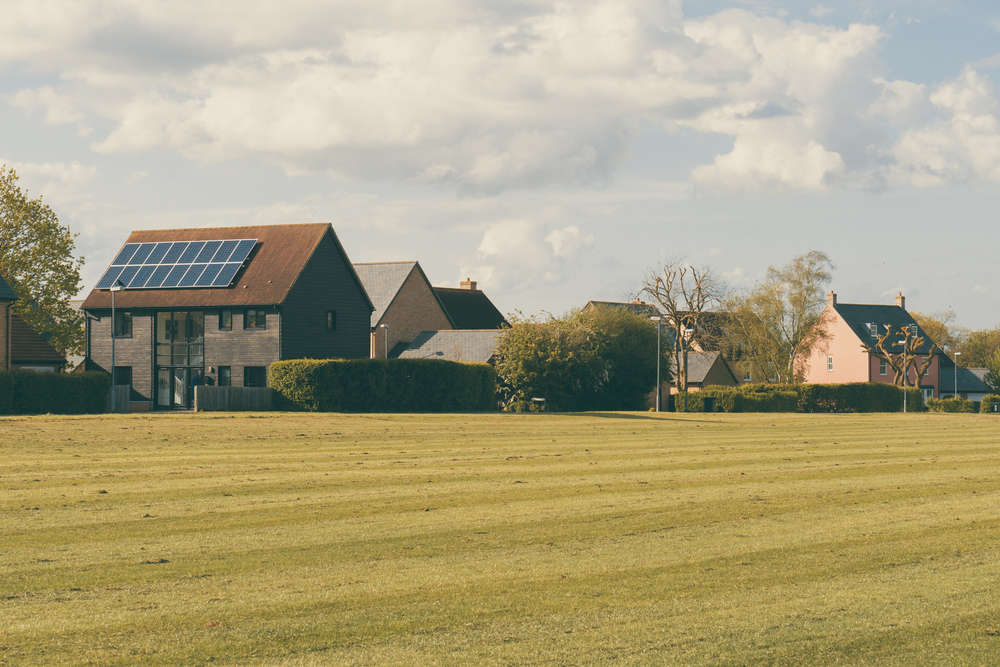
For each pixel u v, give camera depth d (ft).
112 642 30.35
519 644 30.42
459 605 34.83
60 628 31.81
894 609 34.47
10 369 161.89
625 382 237.45
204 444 105.09
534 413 183.83
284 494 62.34
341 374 176.86
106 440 105.81
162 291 205.05
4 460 83.15
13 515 53.52
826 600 35.68
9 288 180.34
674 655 29.48
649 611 34.19
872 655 29.60
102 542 46.01
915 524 51.80
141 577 38.91
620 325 237.86
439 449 100.68
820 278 320.50
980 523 52.13
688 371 313.12
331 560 42.24
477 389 194.59
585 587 37.52
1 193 199.93
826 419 184.44
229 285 200.64
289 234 209.26
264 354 197.06
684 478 72.84
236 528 49.80
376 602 35.19
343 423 138.51
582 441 114.62
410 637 31.09
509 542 46.34
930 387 384.06
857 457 92.58
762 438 121.90
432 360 185.68
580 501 59.77
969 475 76.02
